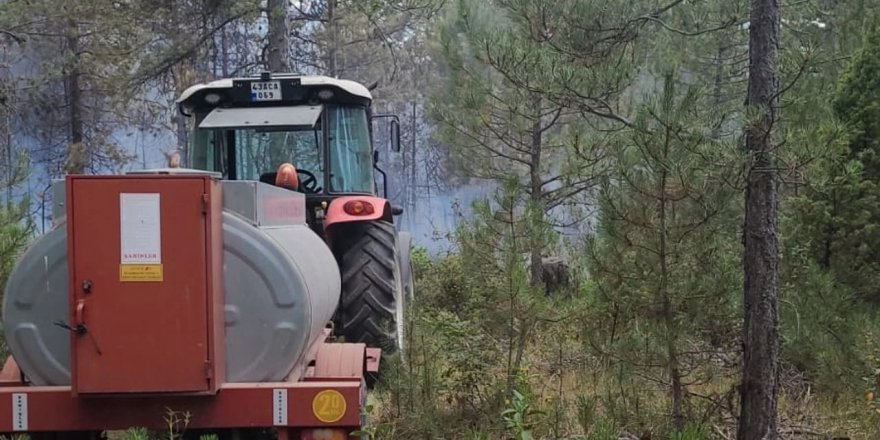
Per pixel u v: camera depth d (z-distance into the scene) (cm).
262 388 407
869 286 745
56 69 1975
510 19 829
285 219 476
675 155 508
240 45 1930
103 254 388
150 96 2380
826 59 769
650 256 541
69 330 401
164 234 390
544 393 629
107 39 1877
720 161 489
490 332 600
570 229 1052
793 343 655
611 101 695
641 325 541
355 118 695
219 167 696
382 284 631
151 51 1684
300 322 412
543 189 1241
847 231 748
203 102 684
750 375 506
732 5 738
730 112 523
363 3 1620
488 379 597
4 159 1480
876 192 746
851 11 981
